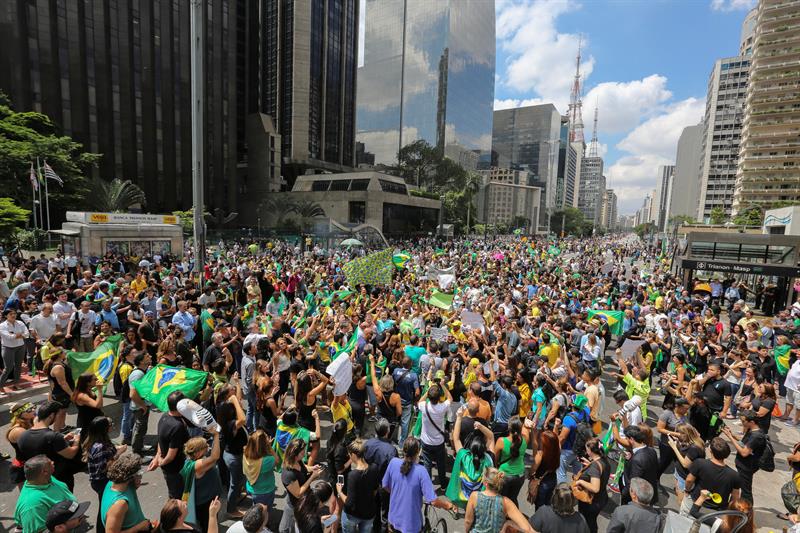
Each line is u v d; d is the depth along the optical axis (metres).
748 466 6.25
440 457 6.67
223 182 76.12
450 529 6.11
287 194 77.81
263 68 99.12
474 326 12.62
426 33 134.00
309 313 14.06
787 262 23.41
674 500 6.94
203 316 10.58
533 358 9.41
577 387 8.10
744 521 4.44
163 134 66.38
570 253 65.19
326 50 101.62
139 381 6.98
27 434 4.97
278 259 28.97
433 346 9.33
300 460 5.16
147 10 63.69
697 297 19.66
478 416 6.27
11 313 9.20
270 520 5.87
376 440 5.24
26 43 52.12
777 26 94.25
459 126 141.50
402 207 79.31
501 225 143.50
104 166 59.53
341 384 7.11
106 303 11.00
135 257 23.80
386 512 5.28
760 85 96.69
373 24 147.00
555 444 5.79
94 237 24.89
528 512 6.46
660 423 6.94
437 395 6.65
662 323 12.89
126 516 4.13
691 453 5.70
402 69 140.12
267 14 97.25
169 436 5.24
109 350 7.95
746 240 24.25
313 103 98.69
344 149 110.56
